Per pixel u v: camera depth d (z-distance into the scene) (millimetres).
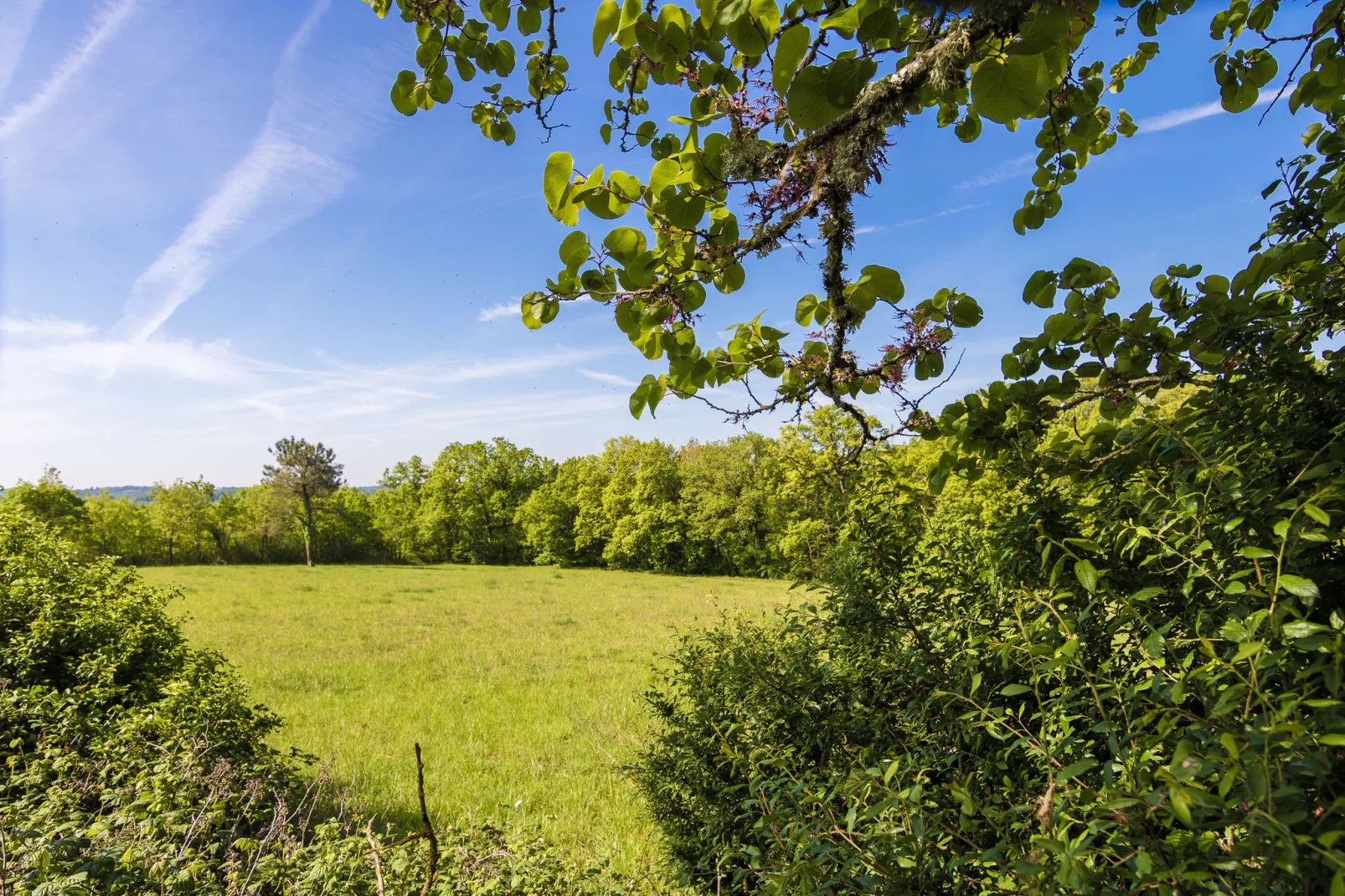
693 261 1700
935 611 2920
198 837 3490
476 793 7289
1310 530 1271
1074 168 2551
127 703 5906
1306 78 2086
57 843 2557
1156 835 1253
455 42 2225
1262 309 1921
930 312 1801
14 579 6738
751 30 1352
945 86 1243
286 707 11227
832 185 1481
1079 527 2258
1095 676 1569
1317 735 1047
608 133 2111
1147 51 2410
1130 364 2064
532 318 1749
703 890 4094
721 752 3363
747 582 37125
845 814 2127
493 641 18266
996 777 2252
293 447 59156
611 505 51156
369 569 51438
